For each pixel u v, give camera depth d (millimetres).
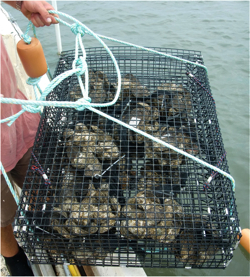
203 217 1908
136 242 1906
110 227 1733
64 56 2805
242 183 3652
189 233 1846
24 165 2516
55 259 1982
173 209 1747
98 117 2271
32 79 1890
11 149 2137
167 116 2367
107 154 2129
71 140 2141
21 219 1730
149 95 2443
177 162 2152
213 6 7938
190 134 2156
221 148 2086
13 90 2143
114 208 1967
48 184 1880
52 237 1749
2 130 1976
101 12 7352
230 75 5215
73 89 2480
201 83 2496
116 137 2271
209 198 1928
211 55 5727
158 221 1867
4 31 2713
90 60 2689
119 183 1924
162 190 1901
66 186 1984
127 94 2477
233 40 6207
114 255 2217
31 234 1752
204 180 1984
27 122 2441
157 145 2172
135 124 2232
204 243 1754
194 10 7668
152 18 7141
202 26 6824
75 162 2070
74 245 1851
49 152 2055
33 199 1857
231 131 4246
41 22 1832
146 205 1833
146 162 2227
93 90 2479
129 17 7121
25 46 1696
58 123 2357
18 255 2570
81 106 1740
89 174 2035
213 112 2318
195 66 2650
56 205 1919
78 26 1927
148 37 6285
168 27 6738
